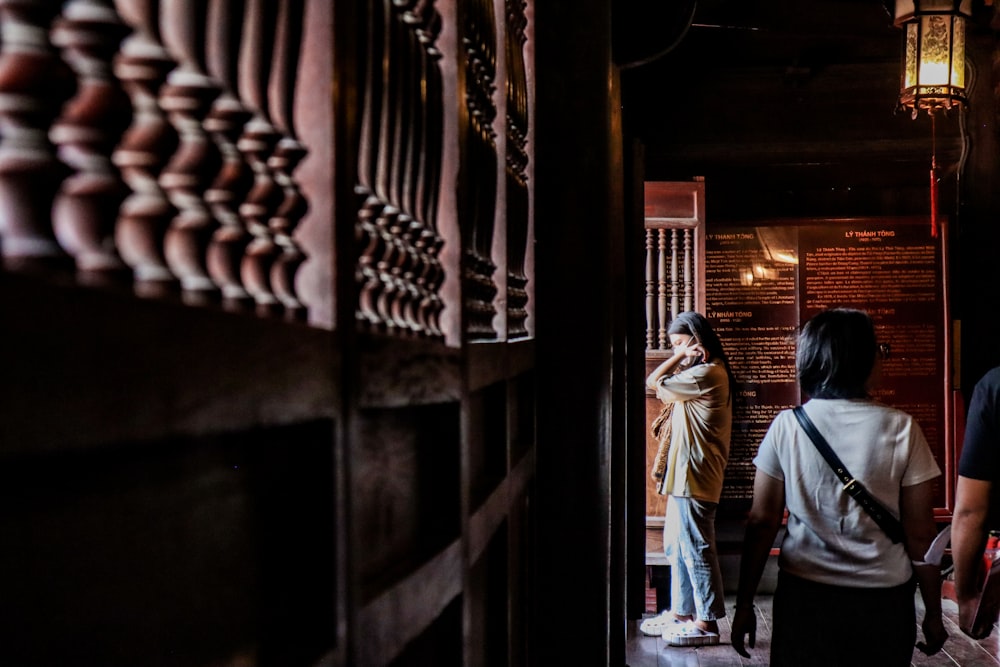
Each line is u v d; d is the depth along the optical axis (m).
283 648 0.80
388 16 1.15
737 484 7.41
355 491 0.89
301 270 0.84
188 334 0.52
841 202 7.63
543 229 2.64
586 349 2.64
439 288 1.46
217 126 0.69
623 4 4.34
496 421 2.00
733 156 7.42
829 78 7.38
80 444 0.42
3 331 0.37
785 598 3.11
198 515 0.64
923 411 7.28
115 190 0.56
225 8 0.70
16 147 0.50
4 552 0.44
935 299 7.28
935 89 5.01
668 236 7.07
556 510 2.64
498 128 2.08
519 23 2.42
